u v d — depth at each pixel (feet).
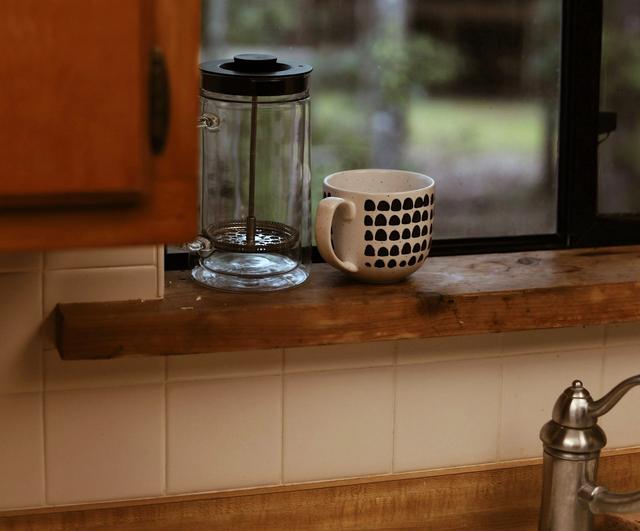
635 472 5.21
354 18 4.83
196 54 2.84
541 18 5.02
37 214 2.83
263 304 4.24
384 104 4.95
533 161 5.16
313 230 4.96
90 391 4.45
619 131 5.18
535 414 5.02
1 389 4.35
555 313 4.52
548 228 5.24
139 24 2.76
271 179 4.49
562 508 4.58
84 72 2.76
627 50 5.12
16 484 4.46
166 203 2.91
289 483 4.77
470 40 4.97
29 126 2.75
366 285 4.51
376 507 4.86
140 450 4.56
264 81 4.21
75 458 4.50
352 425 4.80
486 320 4.44
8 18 2.70
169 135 2.87
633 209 5.25
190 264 4.59
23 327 4.30
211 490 4.68
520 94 5.08
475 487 4.98
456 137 5.06
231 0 4.67
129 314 4.09
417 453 4.91
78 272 4.25
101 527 4.56
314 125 4.89
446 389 4.88
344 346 4.71
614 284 4.57
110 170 2.81
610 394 4.46
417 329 4.37
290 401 4.70
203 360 4.55
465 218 5.14
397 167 5.03
